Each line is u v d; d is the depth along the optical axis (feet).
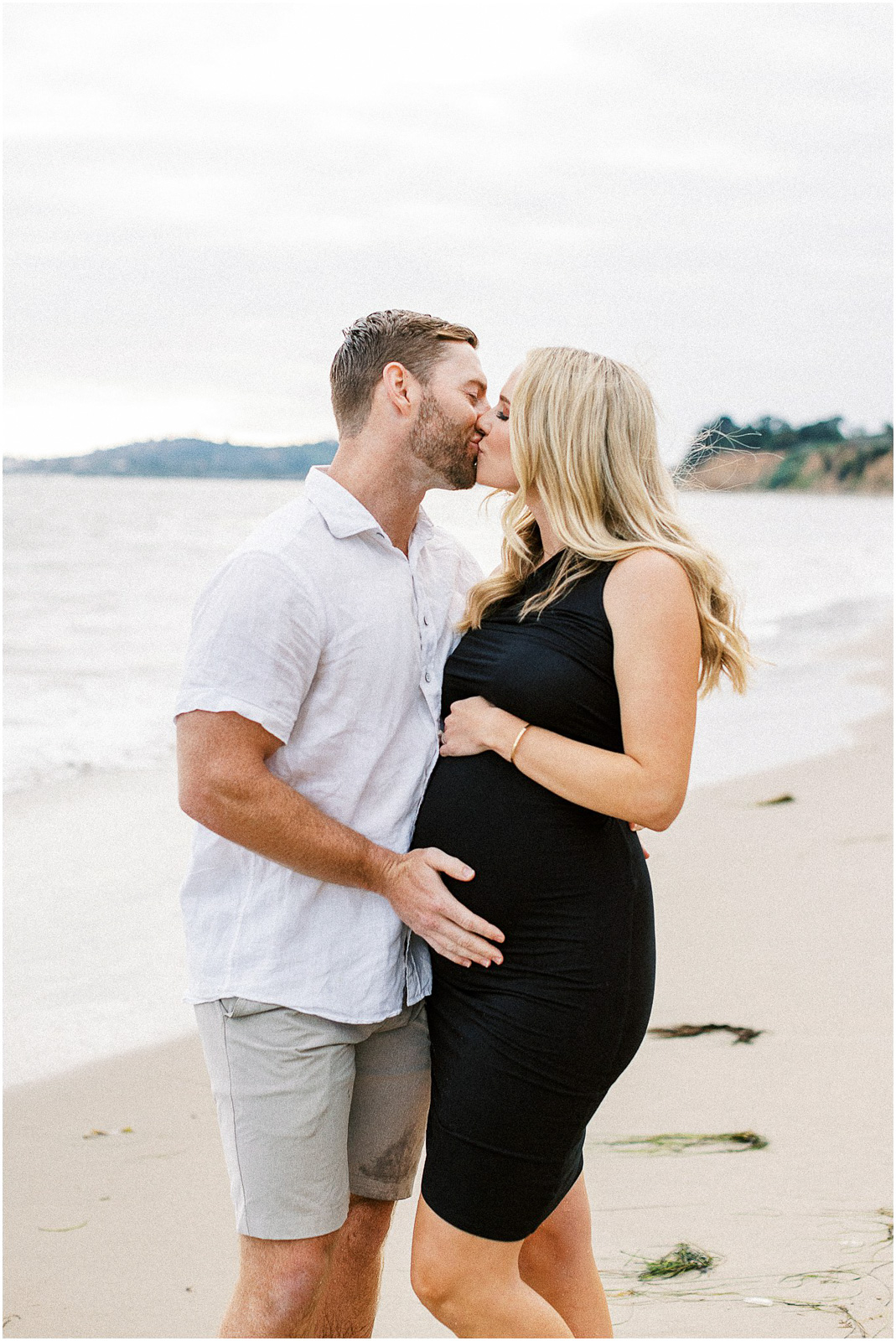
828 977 13.99
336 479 7.35
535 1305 6.89
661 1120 10.76
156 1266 8.91
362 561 7.03
